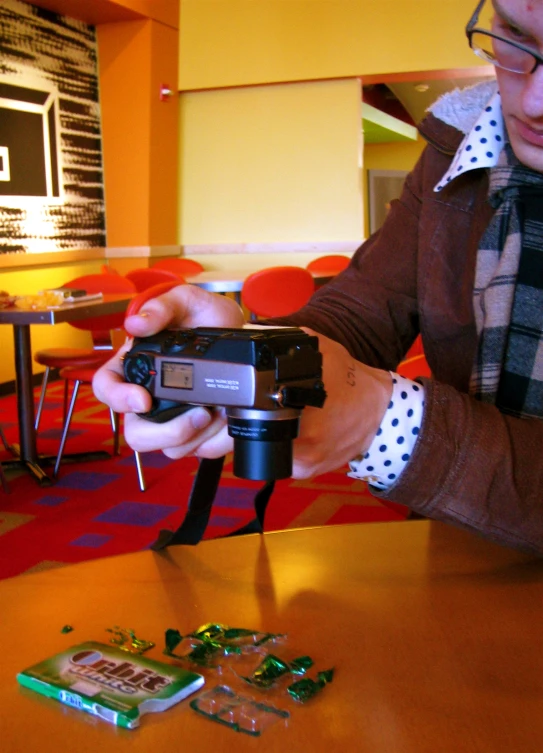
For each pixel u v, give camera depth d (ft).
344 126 22.61
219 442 2.28
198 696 1.82
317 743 1.64
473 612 2.24
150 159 21.17
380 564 2.62
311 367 2.00
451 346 3.33
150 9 20.40
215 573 2.59
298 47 22.22
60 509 9.71
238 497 9.75
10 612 2.33
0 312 10.18
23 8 17.95
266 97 23.02
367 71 21.89
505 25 2.35
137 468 10.27
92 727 1.72
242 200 23.57
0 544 8.57
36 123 18.49
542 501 2.27
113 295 12.41
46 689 1.84
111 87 21.03
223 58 22.68
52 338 19.13
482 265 3.11
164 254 22.24
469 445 2.23
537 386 2.96
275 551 2.77
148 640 2.12
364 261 3.52
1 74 17.28
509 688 1.84
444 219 3.32
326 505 9.48
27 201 18.21
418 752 1.61
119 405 2.16
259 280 14.37
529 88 2.31
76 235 20.21
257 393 1.89
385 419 2.23
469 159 3.10
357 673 1.92
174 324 2.41
